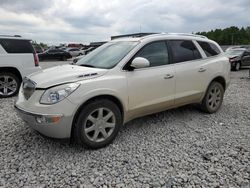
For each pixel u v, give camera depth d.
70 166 3.38
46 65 21.86
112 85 3.88
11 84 7.72
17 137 4.32
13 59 7.59
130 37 4.97
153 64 4.49
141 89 4.25
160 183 3.00
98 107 3.76
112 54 4.46
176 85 4.76
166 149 3.90
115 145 4.02
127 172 3.24
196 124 5.04
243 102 6.92
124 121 4.19
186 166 3.38
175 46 4.90
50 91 3.52
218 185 2.96
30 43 7.93
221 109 6.14
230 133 4.58
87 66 4.38
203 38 5.60
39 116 3.47
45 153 3.74
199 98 5.34
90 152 3.78
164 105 4.67
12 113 5.76
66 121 3.50
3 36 7.50
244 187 2.92
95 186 2.95
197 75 5.12
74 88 3.55
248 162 3.48
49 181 3.04
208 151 3.82
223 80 5.78
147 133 4.54
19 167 3.34
